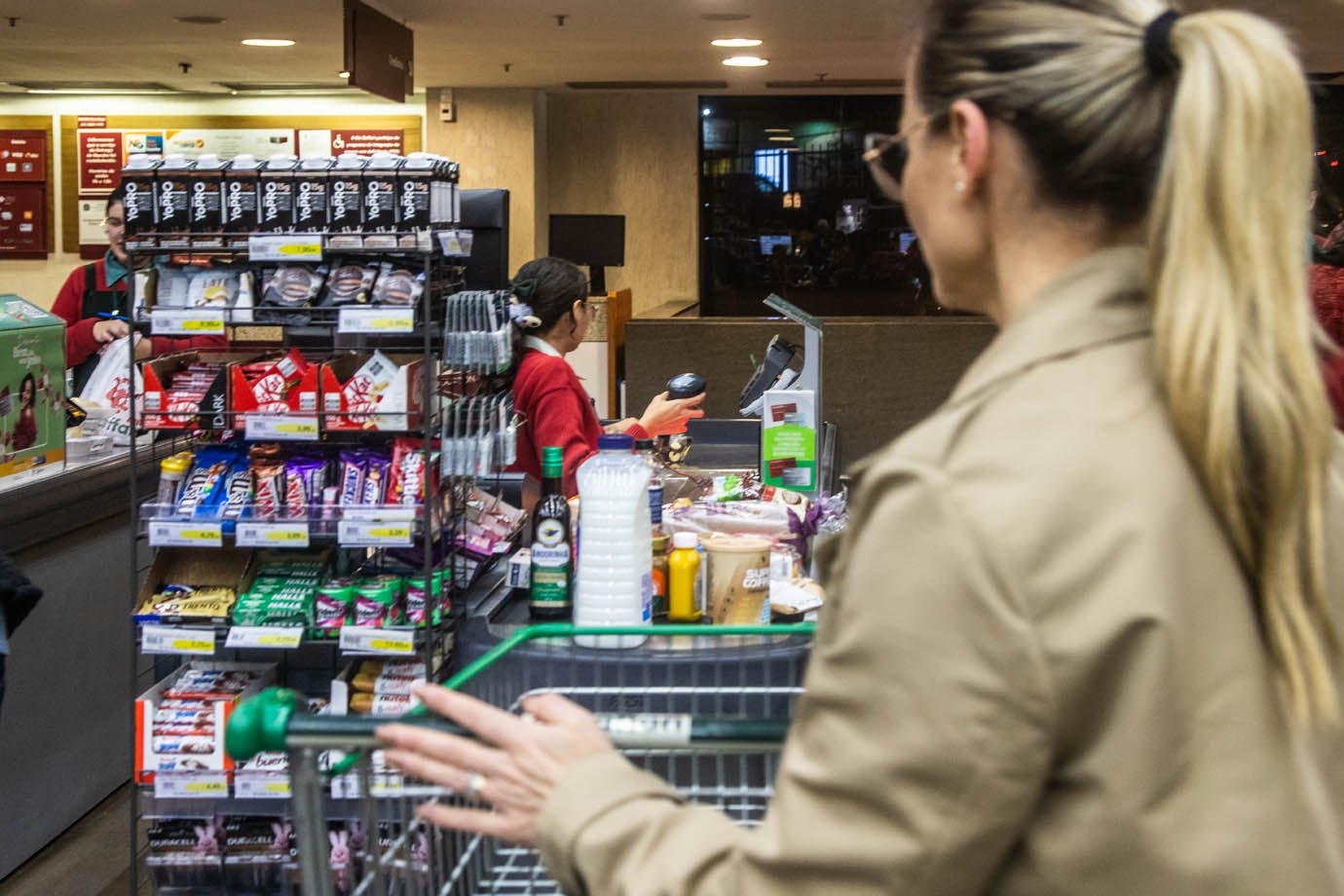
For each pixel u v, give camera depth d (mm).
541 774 977
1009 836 759
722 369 7578
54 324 3508
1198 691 755
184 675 2650
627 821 917
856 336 7473
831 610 842
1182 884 740
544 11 7133
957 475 791
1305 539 802
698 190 11883
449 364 2578
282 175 2441
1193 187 790
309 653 2689
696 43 8398
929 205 935
